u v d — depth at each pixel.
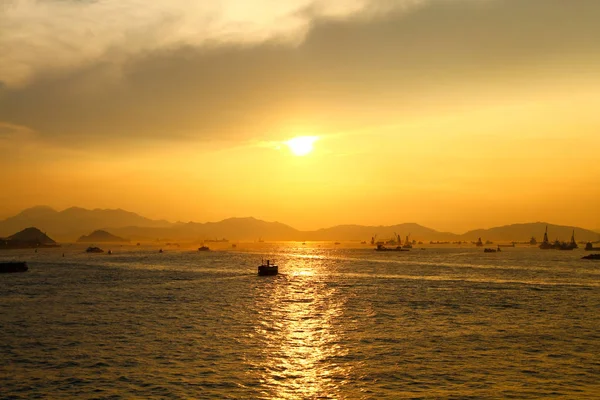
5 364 50.78
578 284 134.00
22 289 122.38
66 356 53.69
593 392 42.72
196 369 48.81
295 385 44.28
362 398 41.19
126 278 155.62
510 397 41.59
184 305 92.88
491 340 61.09
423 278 154.12
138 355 53.97
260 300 100.44
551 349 56.56
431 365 50.16
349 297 105.25
